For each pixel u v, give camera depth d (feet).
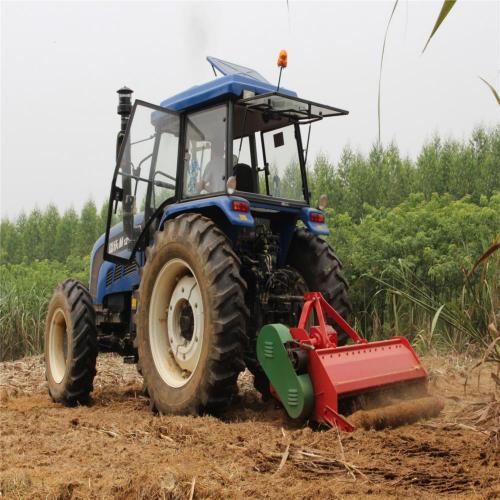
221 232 14.67
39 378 24.94
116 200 18.26
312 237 17.03
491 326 11.23
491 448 10.37
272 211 16.58
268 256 16.12
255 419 14.19
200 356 14.28
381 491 8.77
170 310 15.93
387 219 27.30
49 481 9.46
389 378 13.21
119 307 19.60
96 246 21.31
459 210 25.73
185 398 14.52
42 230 63.46
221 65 17.46
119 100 18.90
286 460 10.32
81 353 18.58
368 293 25.90
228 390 14.06
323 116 16.71
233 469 9.80
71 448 11.65
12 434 13.43
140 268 17.98
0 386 23.02
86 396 18.93
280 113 16.60
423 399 13.19
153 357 15.84
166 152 17.10
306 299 14.20
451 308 13.66
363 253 25.59
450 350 22.26
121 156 18.02
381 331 24.93
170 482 8.61
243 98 15.24
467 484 8.98
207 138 16.07
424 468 9.75
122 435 12.68
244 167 16.74
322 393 12.55
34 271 43.09
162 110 16.76
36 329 34.78
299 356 12.75
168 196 16.98
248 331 15.87
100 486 9.00
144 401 18.43
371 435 11.60
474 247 23.71
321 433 11.85
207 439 11.88
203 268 14.28
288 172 17.40
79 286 19.47
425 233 25.50
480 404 13.42
